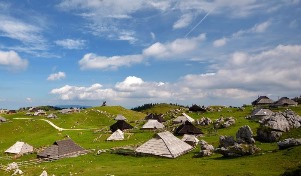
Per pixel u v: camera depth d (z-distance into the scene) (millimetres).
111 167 60750
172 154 70375
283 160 47969
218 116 149375
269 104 184375
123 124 141625
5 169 66812
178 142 78562
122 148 86938
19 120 188750
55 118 196125
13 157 94062
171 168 52156
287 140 57750
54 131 151875
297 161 45594
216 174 43219
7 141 132750
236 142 67750
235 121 121250
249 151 57344
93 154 84375
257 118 124250
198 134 108375
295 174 33625
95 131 142625
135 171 51781
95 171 55375
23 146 103250
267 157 52281
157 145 74938
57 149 87562
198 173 45094
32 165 77312
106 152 83875
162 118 170000
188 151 77625
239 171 43812
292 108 149750
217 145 78250
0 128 170875
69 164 70500
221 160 56562
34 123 178375
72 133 139375
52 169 62438
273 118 80688
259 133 75625
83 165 66875
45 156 87250
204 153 65562
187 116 146875
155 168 53750
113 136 115000
